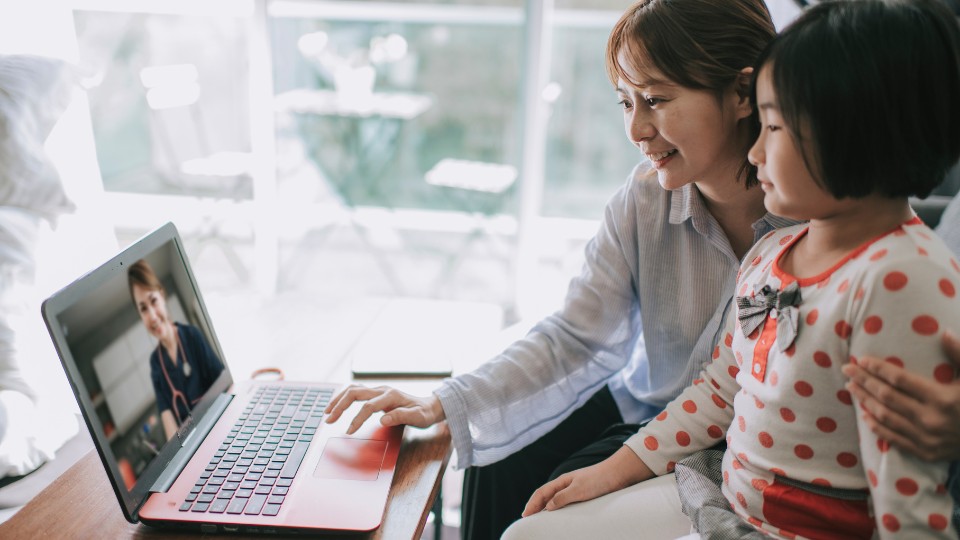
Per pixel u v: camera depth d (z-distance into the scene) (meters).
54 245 1.46
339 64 3.36
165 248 1.08
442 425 1.08
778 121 0.71
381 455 0.98
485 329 1.57
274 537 0.83
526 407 1.15
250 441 0.99
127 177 3.47
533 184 3.11
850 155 0.67
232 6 3.15
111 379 0.85
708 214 1.08
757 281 0.85
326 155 3.51
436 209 3.58
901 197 0.71
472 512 1.28
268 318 1.56
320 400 1.12
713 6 0.93
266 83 2.93
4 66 1.53
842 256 0.74
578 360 1.20
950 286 0.67
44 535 0.82
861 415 0.70
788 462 0.78
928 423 0.65
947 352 0.65
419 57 3.32
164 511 0.83
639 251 1.16
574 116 3.19
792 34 0.71
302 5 3.19
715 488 0.88
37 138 1.52
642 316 1.21
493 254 3.56
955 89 0.68
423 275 3.46
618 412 1.34
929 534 0.67
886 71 0.66
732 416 0.96
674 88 0.95
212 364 1.11
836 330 0.71
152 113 3.38
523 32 3.16
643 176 1.15
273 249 3.12
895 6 0.68
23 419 1.24
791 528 0.78
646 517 0.92
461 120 3.38
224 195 3.45
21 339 1.30
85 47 3.27
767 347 0.79
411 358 1.34
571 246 3.43
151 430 0.90
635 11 0.97
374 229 3.65
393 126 3.45
